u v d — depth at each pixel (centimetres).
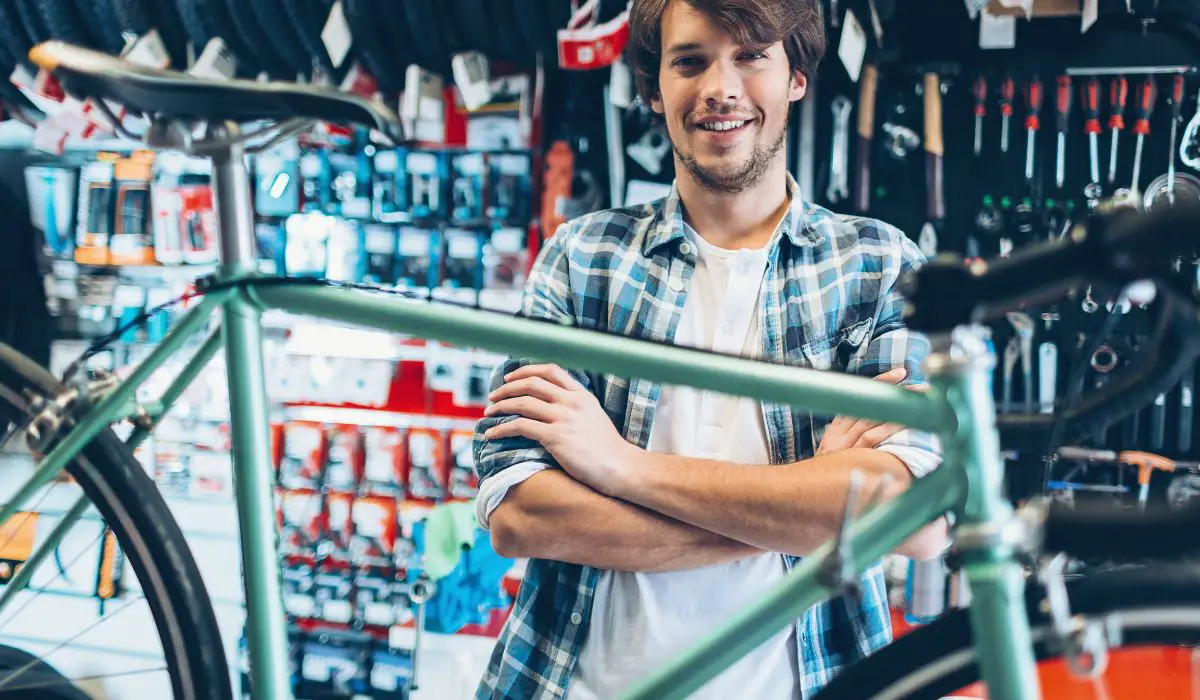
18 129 320
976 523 79
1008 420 94
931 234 266
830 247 145
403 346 296
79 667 274
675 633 136
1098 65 255
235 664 262
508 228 291
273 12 262
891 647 97
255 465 105
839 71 264
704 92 135
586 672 140
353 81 278
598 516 130
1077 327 255
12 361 125
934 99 261
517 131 285
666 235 147
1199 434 253
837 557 81
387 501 295
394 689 283
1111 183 258
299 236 299
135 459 129
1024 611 79
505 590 282
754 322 144
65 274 319
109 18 273
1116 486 248
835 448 133
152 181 310
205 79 101
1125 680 227
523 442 139
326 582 291
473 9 257
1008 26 253
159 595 128
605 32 249
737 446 142
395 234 296
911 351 135
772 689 133
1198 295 72
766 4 132
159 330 311
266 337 301
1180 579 83
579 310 148
